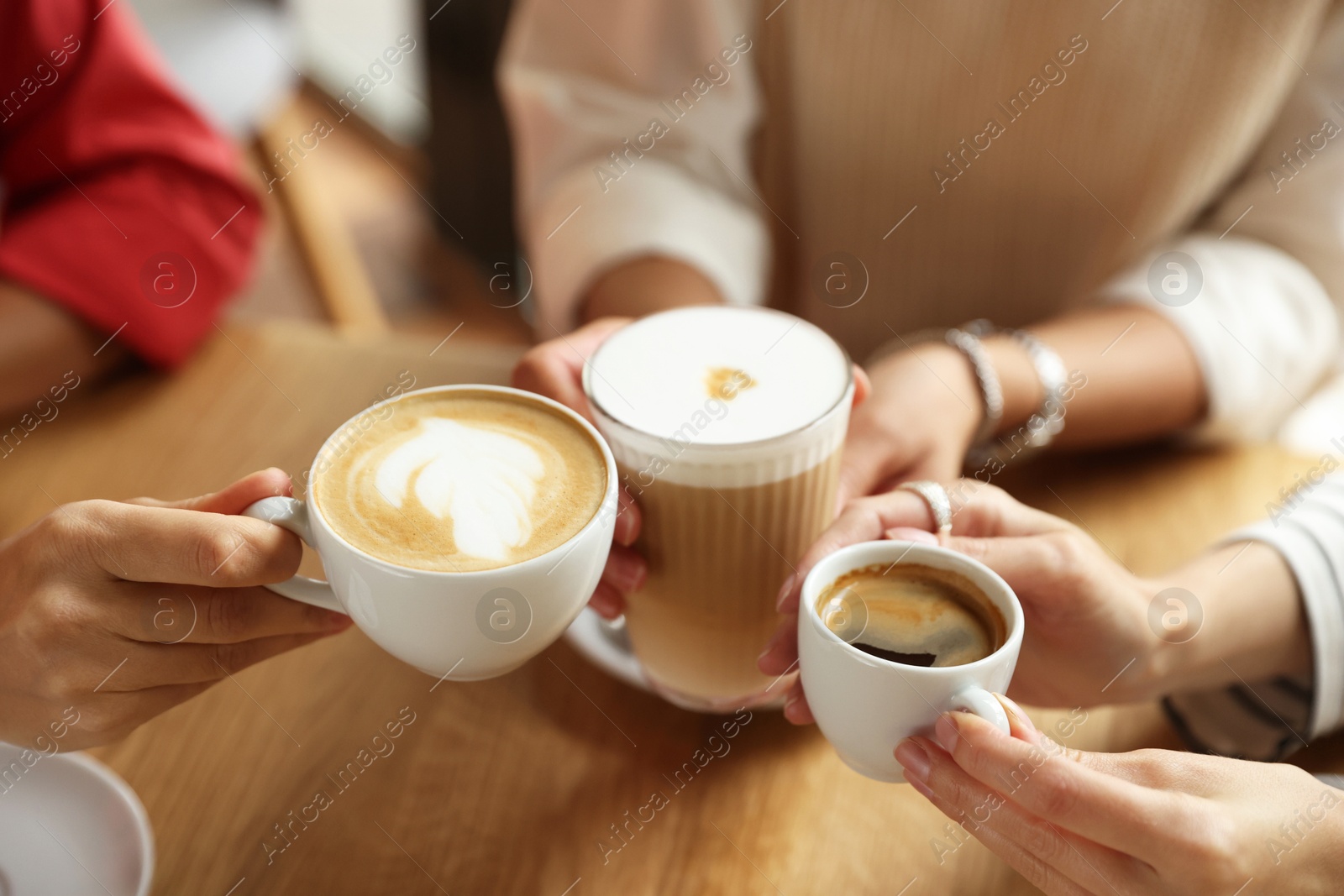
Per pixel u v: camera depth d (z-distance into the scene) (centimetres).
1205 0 89
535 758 62
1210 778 49
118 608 49
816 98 106
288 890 55
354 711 65
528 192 115
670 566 58
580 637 69
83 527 48
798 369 59
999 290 111
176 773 61
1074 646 60
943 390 75
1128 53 93
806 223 116
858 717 47
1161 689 62
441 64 234
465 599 44
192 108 112
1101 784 44
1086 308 93
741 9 107
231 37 178
